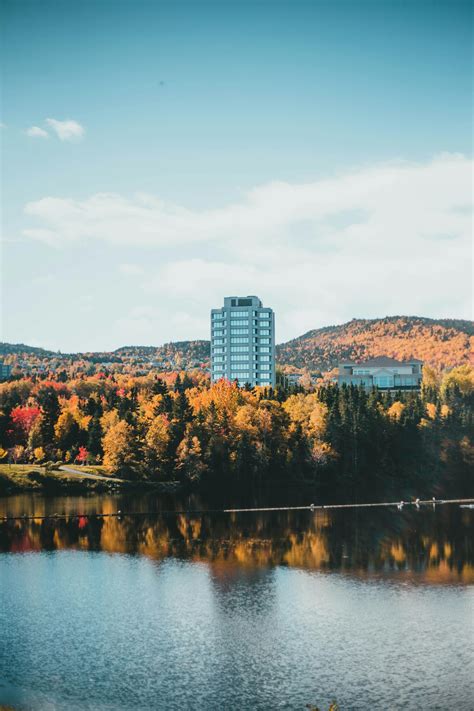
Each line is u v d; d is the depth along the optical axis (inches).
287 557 5442.9
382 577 4813.0
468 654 3415.4
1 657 3410.4
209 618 3946.9
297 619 3927.2
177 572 4938.5
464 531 6717.5
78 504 7839.6
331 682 3134.8
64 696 3016.7
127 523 6978.4
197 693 3038.9
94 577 4803.2
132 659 3385.8
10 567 5073.8
